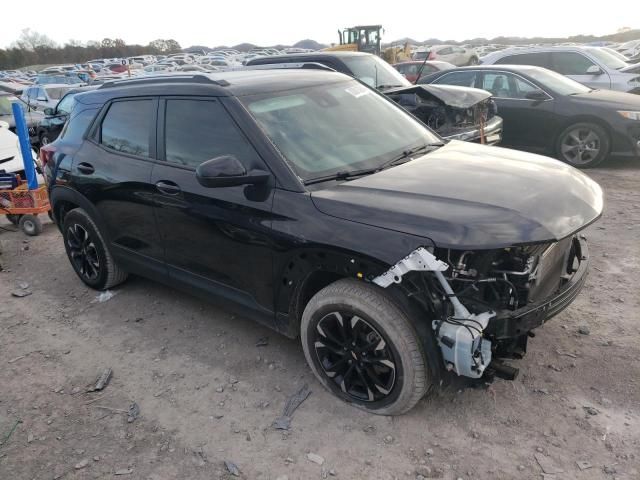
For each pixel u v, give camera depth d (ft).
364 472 8.73
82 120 15.08
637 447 8.75
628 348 11.30
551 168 10.77
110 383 11.64
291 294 10.42
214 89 11.62
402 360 8.98
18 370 12.41
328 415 10.07
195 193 11.43
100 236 15.03
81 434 10.13
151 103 12.95
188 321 13.98
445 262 8.54
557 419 9.49
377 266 8.74
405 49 89.81
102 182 13.87
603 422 9.33
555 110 27.55
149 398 11.03
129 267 14.48
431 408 9.98
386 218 8.87
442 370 8.98
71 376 12.03
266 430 9.84
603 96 27.40
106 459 9.46
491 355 9.11
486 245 8.05
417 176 10.19
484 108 24.58
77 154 14.82
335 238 9.16
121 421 10.39
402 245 8.47
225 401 10.73
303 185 10.05
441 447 9.09
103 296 15.83
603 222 18.97
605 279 14.52
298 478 8.73
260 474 8.87
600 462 8.52
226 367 11.85
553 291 10.08
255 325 13.51
